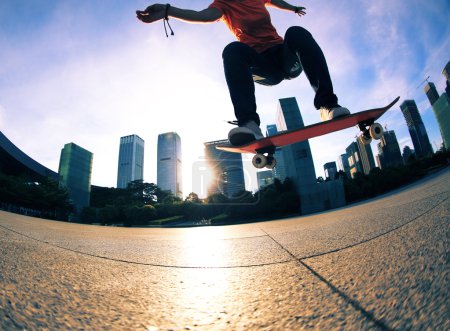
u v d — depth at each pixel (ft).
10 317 1.86
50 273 3.21
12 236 6.60
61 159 312.09
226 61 7.59
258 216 132.98
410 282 2.15
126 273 3.60
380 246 3.62
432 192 10.61
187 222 165.89
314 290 2.43
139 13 7.22
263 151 8.27
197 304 2.39
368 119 7.57
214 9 8.39
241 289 2.75
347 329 1.64
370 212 10.33
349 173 583.17
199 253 5.55
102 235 11.68
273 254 4.63
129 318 2.05
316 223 11.34
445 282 1.97
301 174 126.21
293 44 7.70
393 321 1.63
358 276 2.59
